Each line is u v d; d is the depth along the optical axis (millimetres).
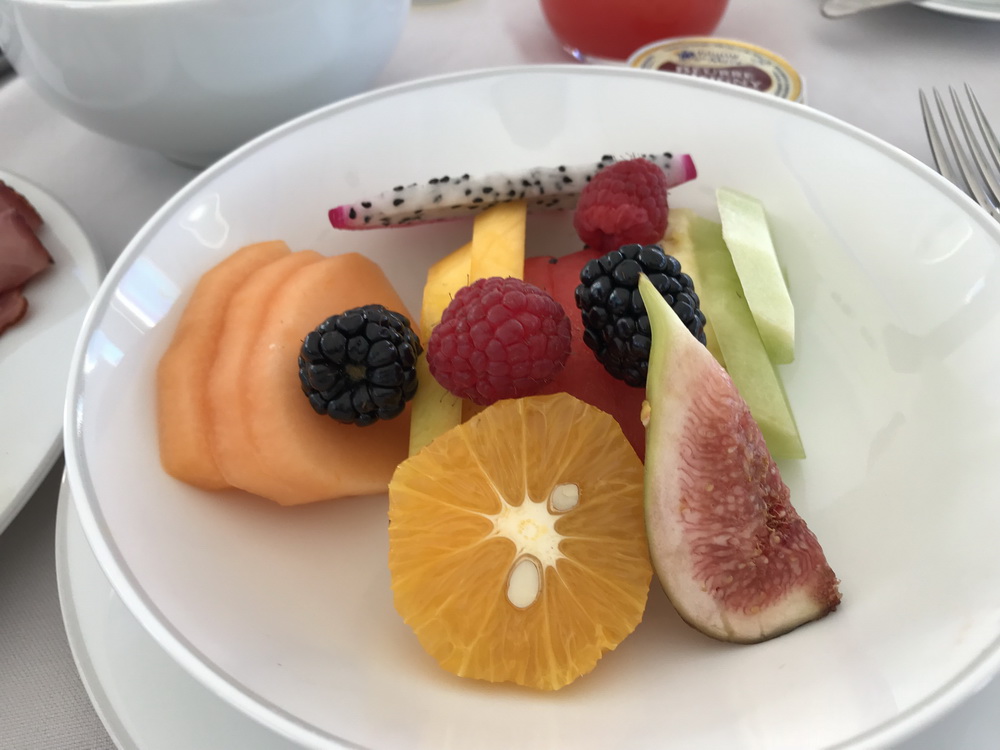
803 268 191
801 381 176
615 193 187
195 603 138
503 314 160
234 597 145
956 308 163
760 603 137
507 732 123
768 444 163
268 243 202
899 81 256
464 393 166
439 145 217
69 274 216
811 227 193
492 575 142
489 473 150
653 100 214
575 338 178
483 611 139
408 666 139
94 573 158
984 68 257
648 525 137
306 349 167
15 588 169
